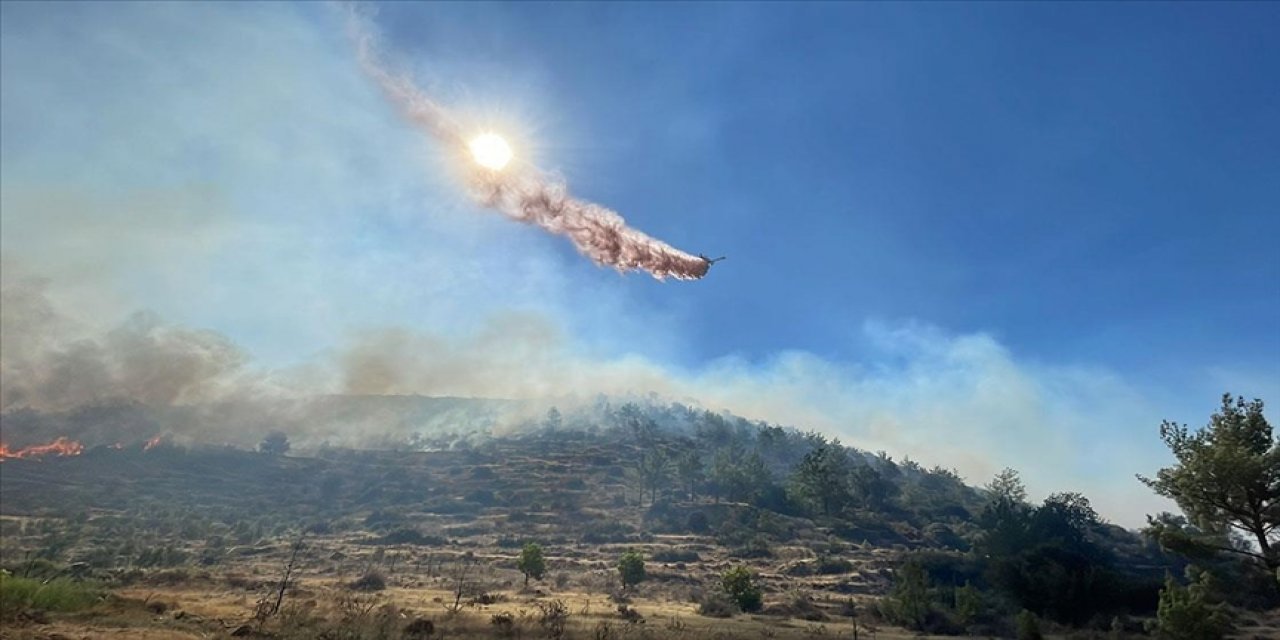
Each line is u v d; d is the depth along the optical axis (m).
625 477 179.75
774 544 117.81
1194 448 36.19
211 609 42.06
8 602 31.80
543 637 38.12
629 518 140.38
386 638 33.47
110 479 163.25
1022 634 58.84
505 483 171.88
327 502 161.50
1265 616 65.12
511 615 45.78
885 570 98.56
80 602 35.31
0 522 111.62
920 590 65.38
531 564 79.12
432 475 183.88
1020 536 93.12
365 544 114.50
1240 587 42.22
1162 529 37.06
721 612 63.12
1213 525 36.56
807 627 55.44
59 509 132.00
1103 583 76.88
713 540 122.25
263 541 113.81
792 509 147.12
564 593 77.06
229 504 156.12
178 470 176.62
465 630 38.69
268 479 179.50
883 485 162.62
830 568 99.06
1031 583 78.38
